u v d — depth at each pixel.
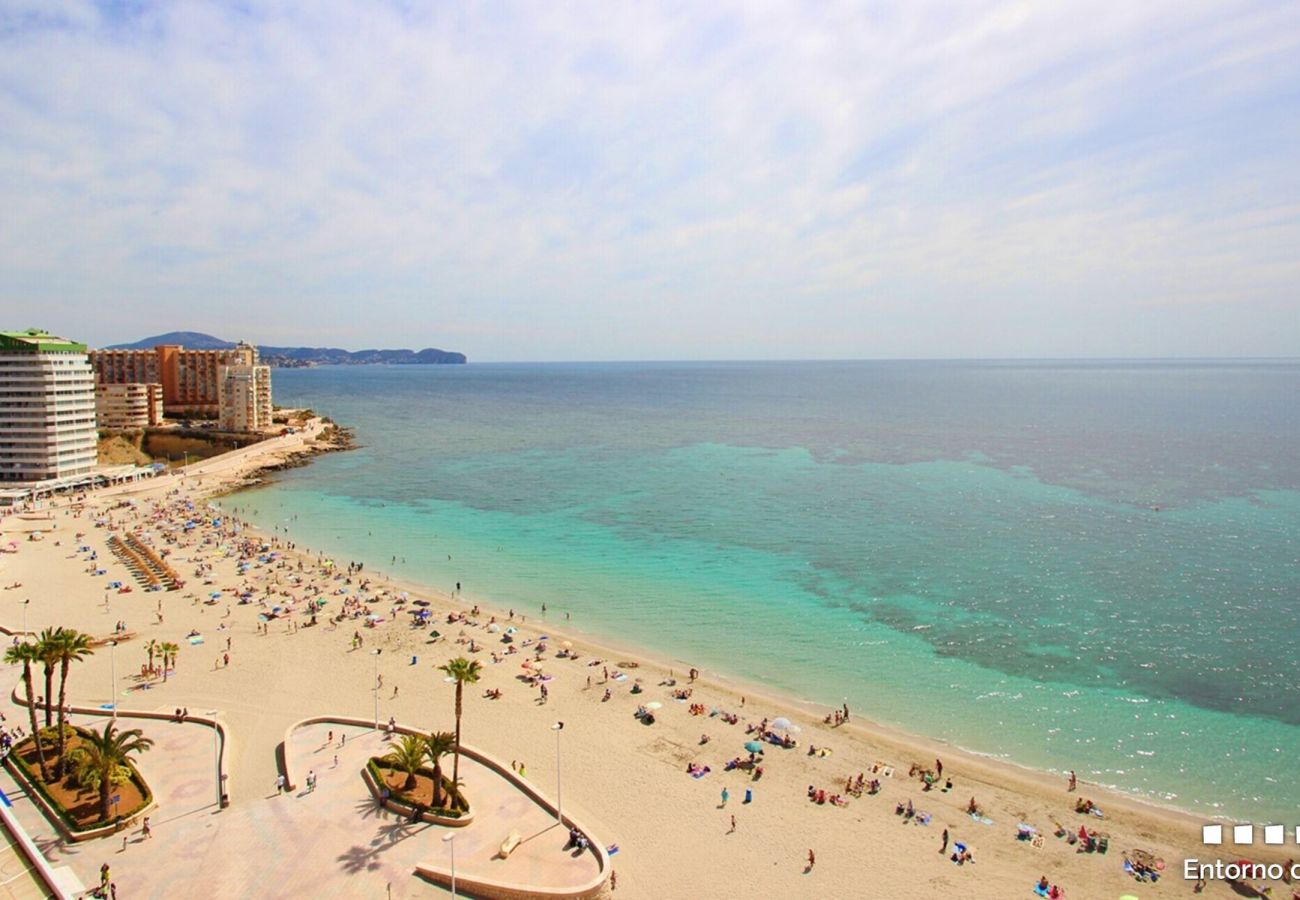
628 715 67.44
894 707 69.38
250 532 131.75
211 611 90.56
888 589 98.69
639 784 56.75
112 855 45.34
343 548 122.31
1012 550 113.75
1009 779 58.28
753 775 58.34
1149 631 83.81
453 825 49.19
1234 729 64.88
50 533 125.56
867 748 62.59
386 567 112.19
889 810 54.25
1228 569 103.12
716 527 132.00
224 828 48.16
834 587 100.12
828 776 58.47
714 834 51.09
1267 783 57.72
